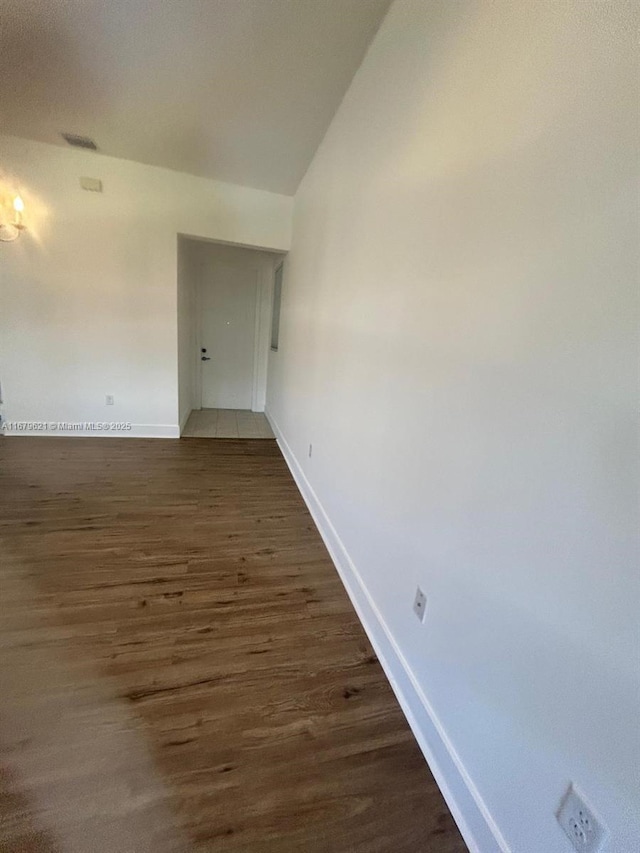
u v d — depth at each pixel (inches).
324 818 41.6
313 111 94.1
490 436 39.0
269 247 151.6
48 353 142.6
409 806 43.3
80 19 71.4
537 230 33.3
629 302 25.7
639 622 25.1
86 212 133.3
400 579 57.6
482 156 40.5
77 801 41.1
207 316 207.5
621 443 26.3
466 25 43.7
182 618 67.4
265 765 46.0
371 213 70.4
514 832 35.2
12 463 124.5
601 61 27.6
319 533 99.1
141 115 103.0
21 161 124.3
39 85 92.2
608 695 27.1
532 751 33.5
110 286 141.6
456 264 44.9
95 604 68.8
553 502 31.7
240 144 113.9
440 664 47.1
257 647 62.8
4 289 134.0
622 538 26.2
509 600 36.3
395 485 59.6
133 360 150.7
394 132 61.9
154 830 39.3
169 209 139.3
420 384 52.6
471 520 41.9
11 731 47.3
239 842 39.0
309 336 117.5
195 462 139.0
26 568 76.6
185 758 45.9
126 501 106.1
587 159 28.7
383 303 64.7
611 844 26.8
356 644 65.3
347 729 51.0
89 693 52.7
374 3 63.4
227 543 91.0
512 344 36.2
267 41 73.6
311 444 113.7
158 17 70.1
